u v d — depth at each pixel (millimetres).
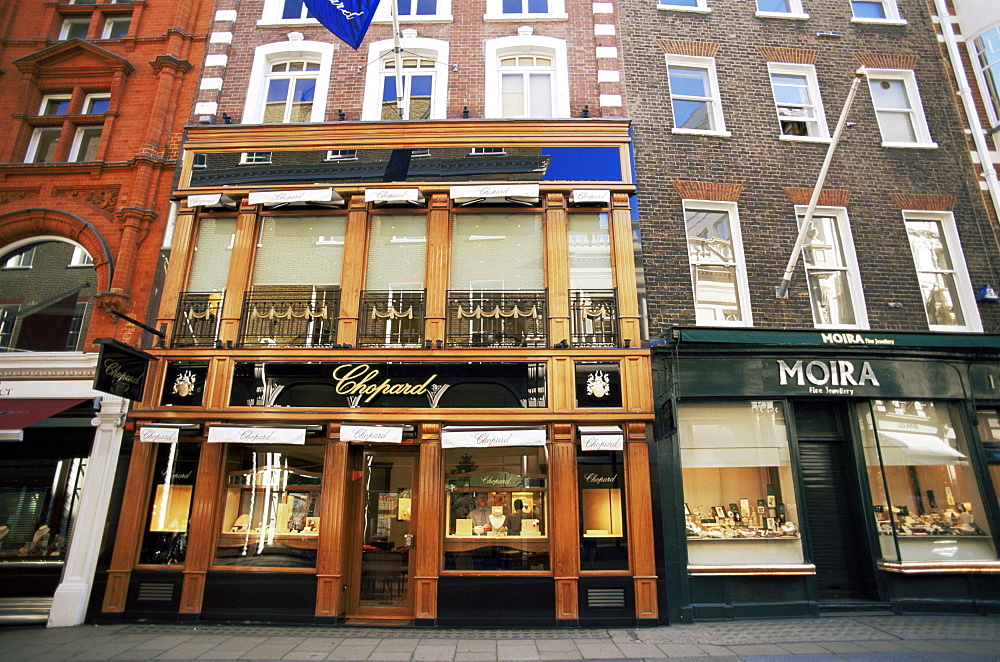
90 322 9023
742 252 9258
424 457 7902
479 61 10281
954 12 11133
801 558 7922
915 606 7832
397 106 10031
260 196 8820
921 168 9977
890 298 9195
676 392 8234
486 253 9055
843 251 9500
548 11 10914
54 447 8594
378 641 6699
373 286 8906
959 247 9578
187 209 9250
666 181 9445
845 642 6469
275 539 7930
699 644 6504
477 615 7395
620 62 10125
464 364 8250
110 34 11062
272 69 10602
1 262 9625
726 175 9609
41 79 10539
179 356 8406
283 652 6230
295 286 8992
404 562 8117
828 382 8445
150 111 10148
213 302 8914
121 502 7918
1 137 10102
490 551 7754
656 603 7410
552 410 7984
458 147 9367
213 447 8070
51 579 7906
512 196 8883
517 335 8500
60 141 10086
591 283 8844
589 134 9414
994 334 8430
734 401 8500
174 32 10453
